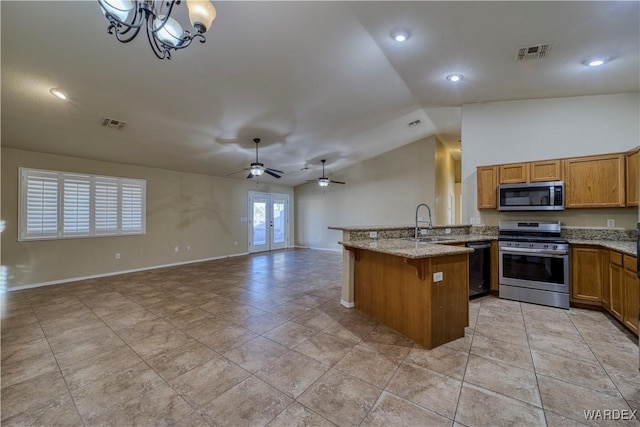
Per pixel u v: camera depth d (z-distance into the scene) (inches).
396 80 141.4
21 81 115.5
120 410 67.1
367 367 84.0
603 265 123.0
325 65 124.6
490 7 85.7
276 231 362.9
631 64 114.7
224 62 116.2
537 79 132.4
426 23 95.6
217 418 64.0
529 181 149.1
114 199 218.5
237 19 93.1
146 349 96.7
